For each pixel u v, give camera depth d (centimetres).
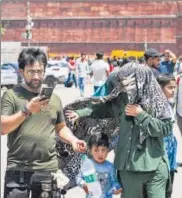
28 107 701
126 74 790
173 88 970
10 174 735
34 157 731
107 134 877
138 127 795
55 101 750
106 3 11850
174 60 1655
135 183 796
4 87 4881
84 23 11962
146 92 789
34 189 734
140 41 11756
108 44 11888
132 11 11800
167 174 796
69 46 12062
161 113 787
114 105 862
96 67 2678
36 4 11875
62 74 6028
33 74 729
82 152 805
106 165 877
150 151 790
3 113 722
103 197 873
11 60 5806
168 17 11644
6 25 11588
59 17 11925
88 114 868
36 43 11900
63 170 876
